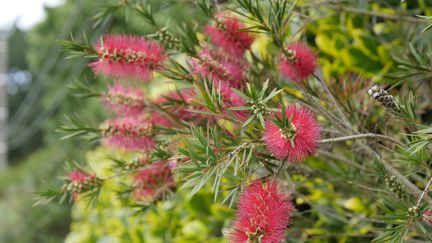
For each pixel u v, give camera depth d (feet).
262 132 2.90
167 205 4.47
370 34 4.39
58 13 32.63
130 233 4.64
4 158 43.24
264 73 3.55
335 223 3.88
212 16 3.42
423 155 3.12
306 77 3.32
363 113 3.64
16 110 55.98
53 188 3.58
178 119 3.51
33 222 14.84
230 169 3.15
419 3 4.12
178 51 3.44
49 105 30.81
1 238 15.75
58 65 30.71
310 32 4.34
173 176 3.57
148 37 3.44
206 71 3.29
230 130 3.29
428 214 2.95
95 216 5.19
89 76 14.46
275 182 2.98
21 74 56.13
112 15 4.04
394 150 3.51
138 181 3.64
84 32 3.28
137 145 3.52
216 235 4.39
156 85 4.47
